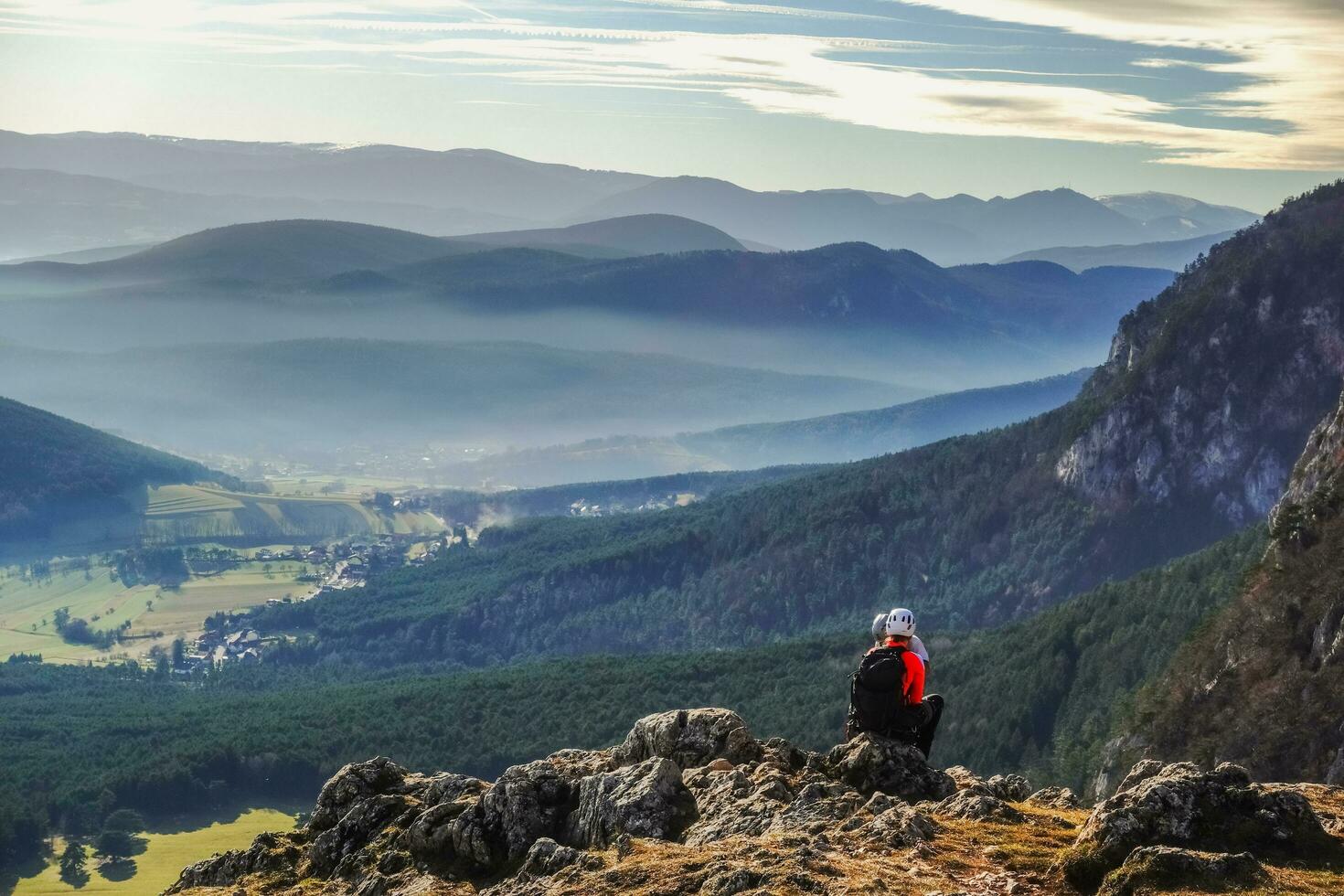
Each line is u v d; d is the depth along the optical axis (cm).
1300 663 10431
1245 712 10500
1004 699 19088
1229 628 11806
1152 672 16262
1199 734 11062
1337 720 9425
